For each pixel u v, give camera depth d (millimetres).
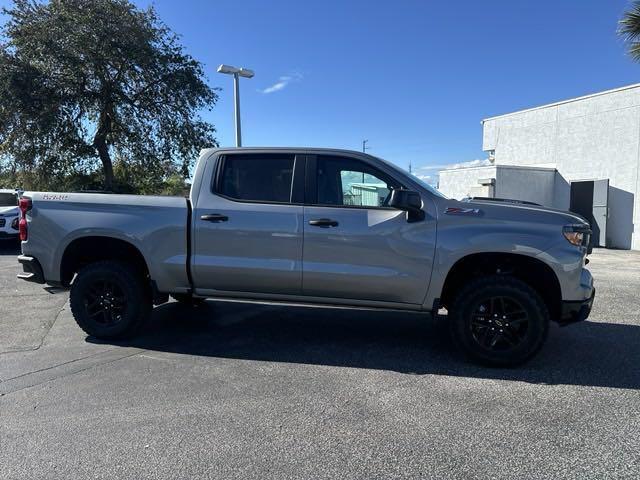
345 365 4676
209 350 5094
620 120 16562
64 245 5258
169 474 2854
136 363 4688
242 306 7020
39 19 19703
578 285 4516
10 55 19297
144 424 3455
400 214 4723
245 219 4926
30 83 19016
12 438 3260
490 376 4410
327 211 4824
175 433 3330
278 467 2928
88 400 3842
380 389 4098
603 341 5461
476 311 4625
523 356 4547
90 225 5184
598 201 17094
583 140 17891
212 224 4988
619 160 16625
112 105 21219
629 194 16328
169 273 5121
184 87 21781
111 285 5305
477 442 3227
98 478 2814
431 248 4648
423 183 4988
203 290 5168
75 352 4996
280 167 5035
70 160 21031
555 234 4523
